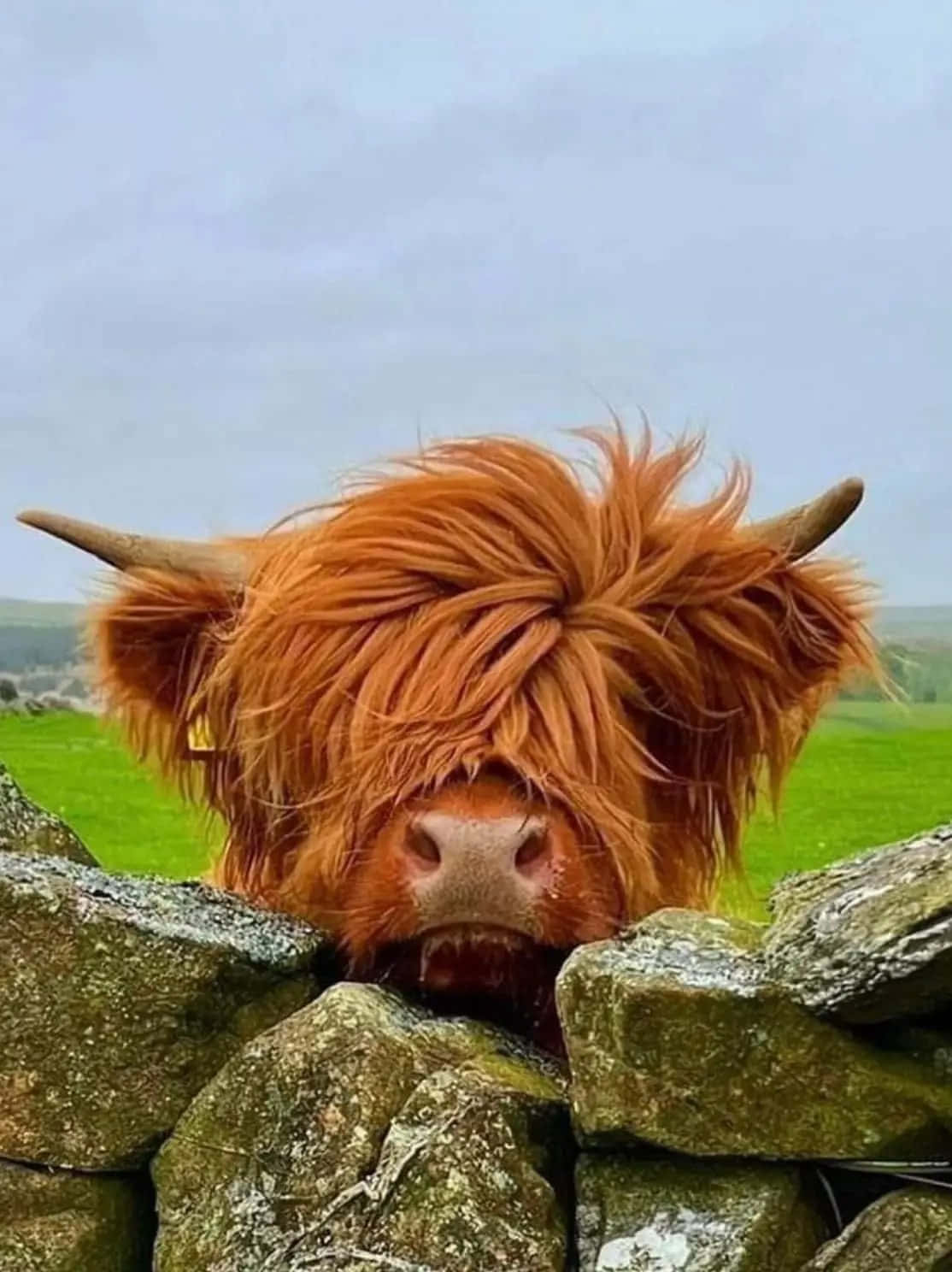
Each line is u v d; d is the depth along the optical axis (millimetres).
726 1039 2262
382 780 3242
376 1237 2287
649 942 2506
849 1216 2324
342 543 3637
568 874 3002
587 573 3672
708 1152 2264
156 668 4277
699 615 3881
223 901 2959
